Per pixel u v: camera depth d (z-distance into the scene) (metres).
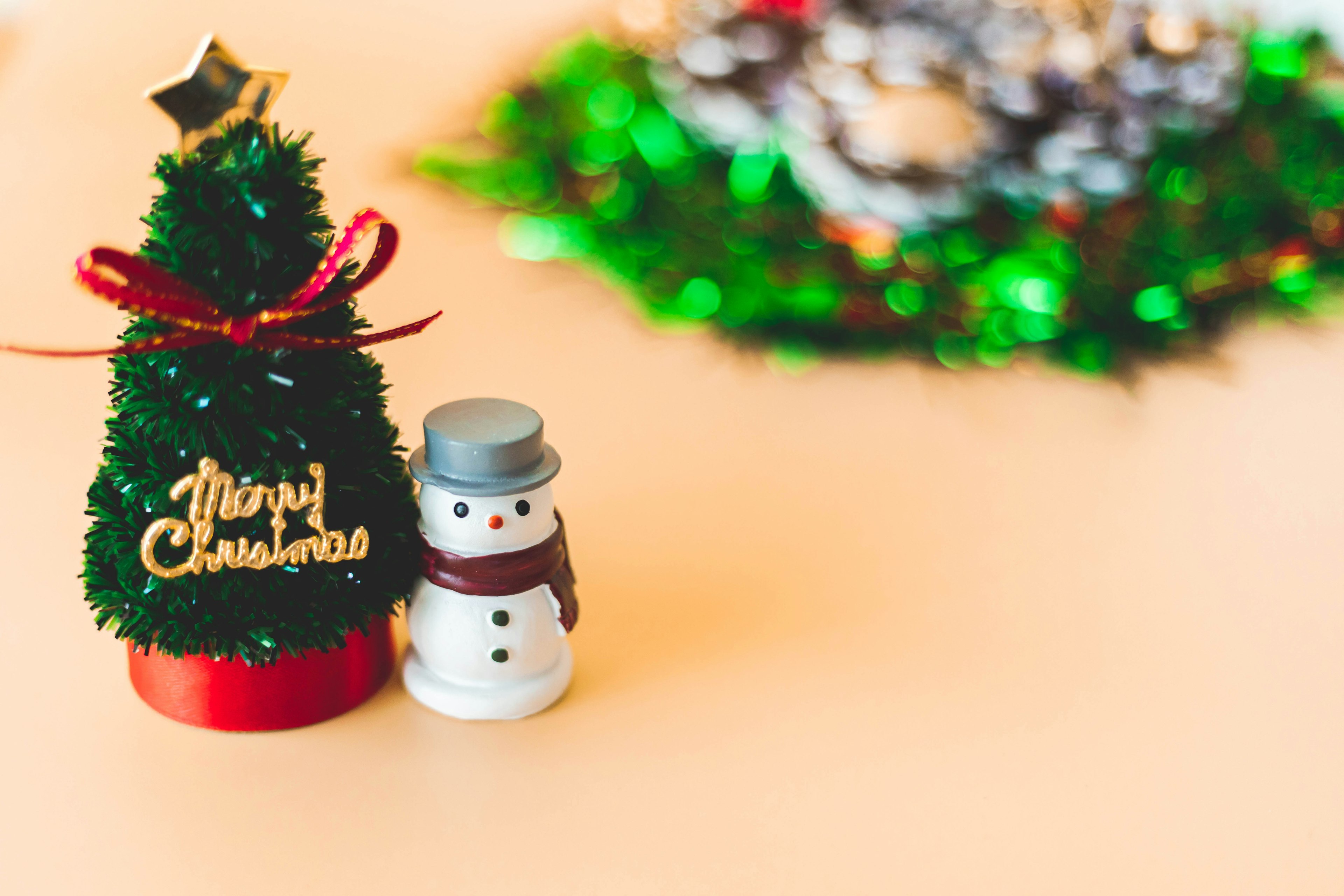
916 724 0.41
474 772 0.40
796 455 0.50
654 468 0.49
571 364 0.53
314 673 0.40
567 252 0.59
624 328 0.55
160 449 0.38
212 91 0.37
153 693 0.40
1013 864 0.38
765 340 0.54
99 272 0.41
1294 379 0.54
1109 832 0.39
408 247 0.60
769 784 0.40
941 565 0.46
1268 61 0.64
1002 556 0.46
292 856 0.38
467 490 0.39
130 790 0.39
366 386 0.39
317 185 0.40
